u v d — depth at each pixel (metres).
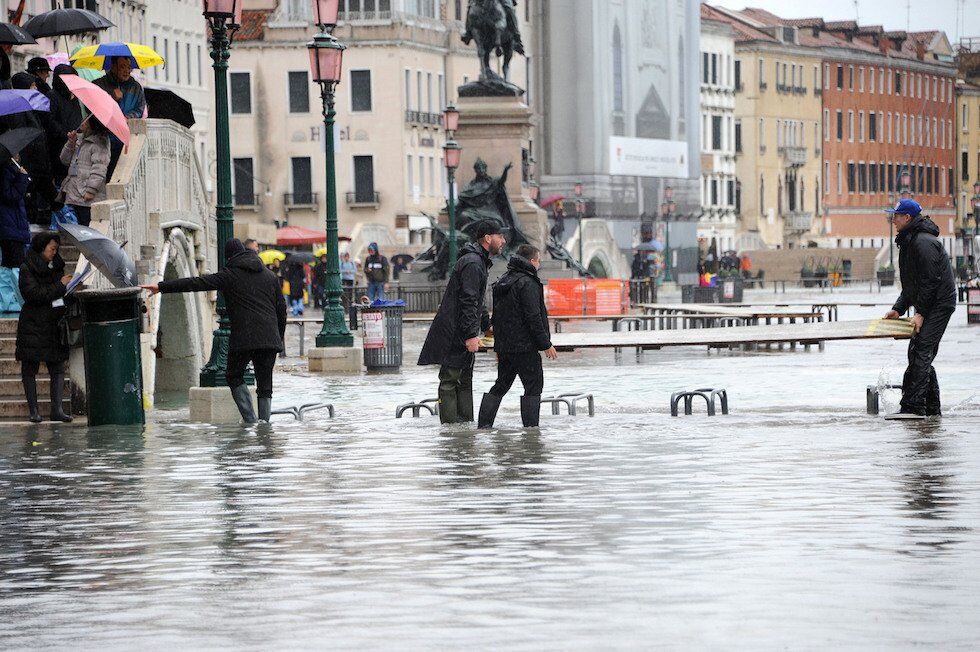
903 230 42.72
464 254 42.53
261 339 44.75
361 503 27.95
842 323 57.75
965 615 18.16
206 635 17.91
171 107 64.56
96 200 54.19
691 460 33.41
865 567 21.06
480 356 81.81
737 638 17.09
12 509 28.30
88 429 43.59
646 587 19.91
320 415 48.38
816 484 29.30
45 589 21.00
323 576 21.22
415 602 19.34
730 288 168.38
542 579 20.56
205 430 42.69
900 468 31.55
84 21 63.25
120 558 23.14
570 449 36.03
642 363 76.12
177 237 61.38
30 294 45.59
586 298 123.06
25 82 53.97
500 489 29.31
